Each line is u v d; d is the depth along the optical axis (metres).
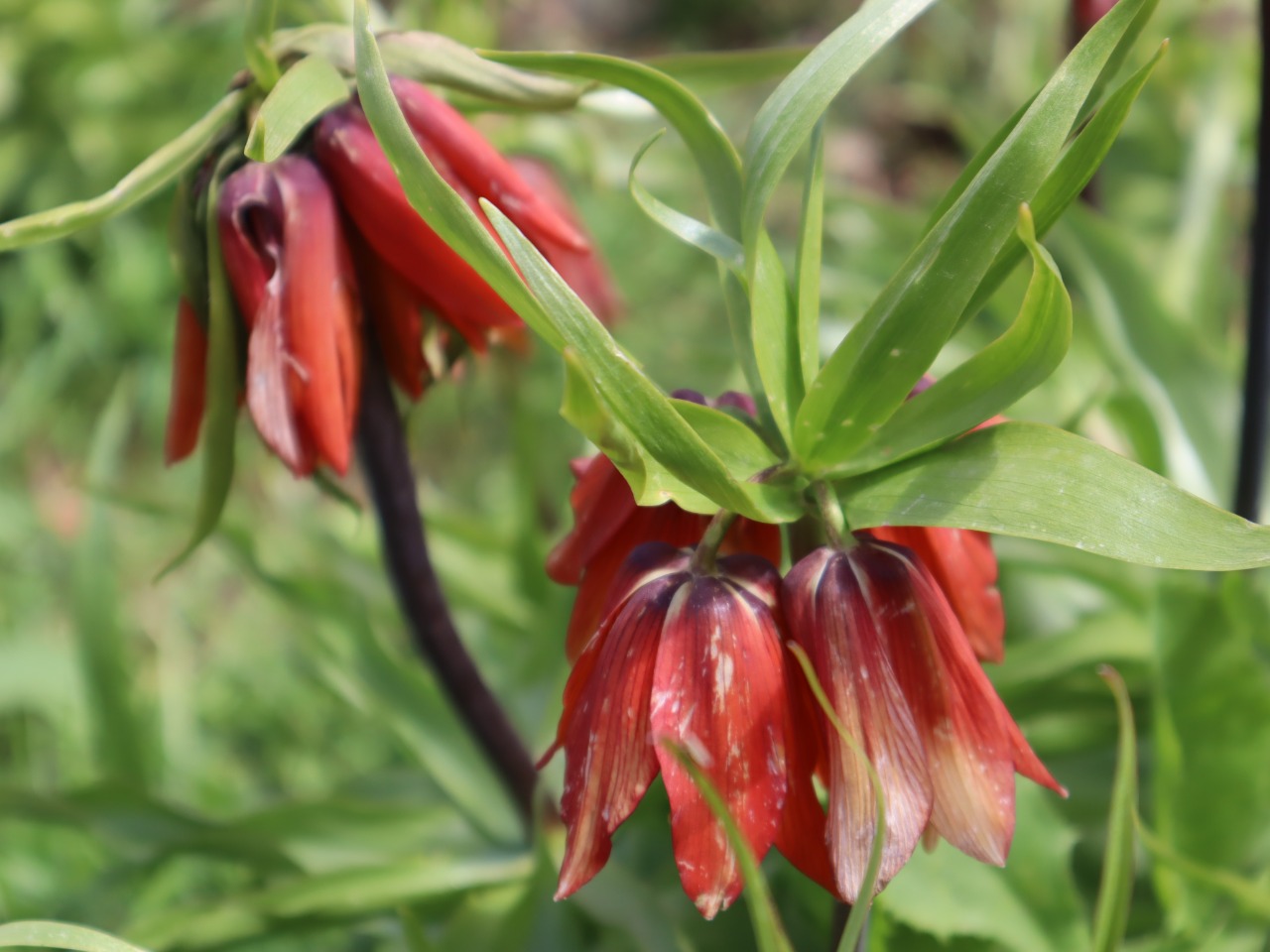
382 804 0.81
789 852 0.55
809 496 0.55
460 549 1.03
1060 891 0.69
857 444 0.55
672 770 0.53
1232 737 0.70
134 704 0.97
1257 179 0.70
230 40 1.92
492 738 0.71
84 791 0.75
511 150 0.94
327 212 0.60
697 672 0.54
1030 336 0.53
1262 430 0.73
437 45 0.61
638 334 1.57
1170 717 0.71
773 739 0.54
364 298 0.63
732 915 0.74
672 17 2.46
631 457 0.54
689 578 0.55
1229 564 0.52
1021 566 0.81
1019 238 0.54
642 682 0.54
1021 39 1.39
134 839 0.76
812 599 0.54
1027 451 0.54
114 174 1.84
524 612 0.96
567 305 0.52
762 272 0.56
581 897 0.73
